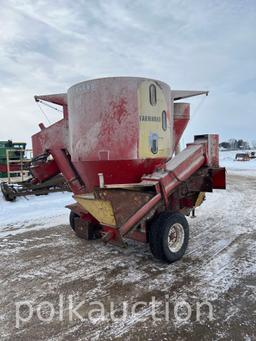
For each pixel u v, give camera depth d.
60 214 8.30
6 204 9.60
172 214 4.56
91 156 4.61
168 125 5.04
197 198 5.87
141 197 4.29
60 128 5.55
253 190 12.38
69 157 5.55
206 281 3.88
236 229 6.40
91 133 4.58
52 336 2.79
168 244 4.48
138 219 4.21
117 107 4.45
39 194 11.00
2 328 2.94
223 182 5.52
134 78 4.50
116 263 4.60
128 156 4.50
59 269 4.41
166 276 4.07
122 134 4.47
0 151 13.09
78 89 4.70
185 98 6.01
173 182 4.60
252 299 3.38
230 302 3.32
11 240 5.93
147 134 4.64
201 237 5.84
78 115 4.73
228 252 4.95
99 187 4.29
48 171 5.91
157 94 4.76
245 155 37.97
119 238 4.31
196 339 2.69
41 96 5.69
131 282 3.91
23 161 12.91
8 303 3.44
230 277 3.98
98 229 5.68
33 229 6.77
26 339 2.76
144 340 2.70
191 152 5.08
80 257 4.90
